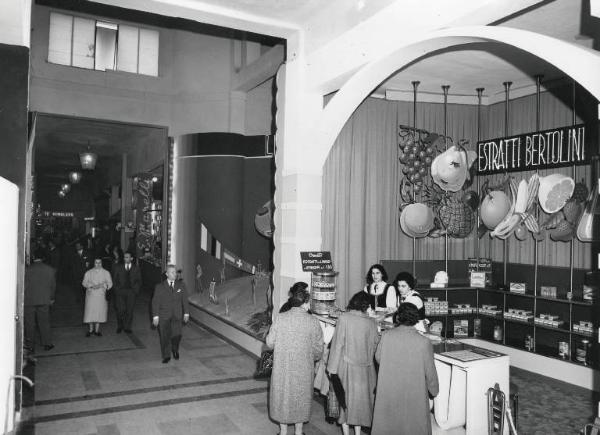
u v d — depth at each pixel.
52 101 11.66
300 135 6.46
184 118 12.70
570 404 5.81
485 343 7.62
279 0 5.71
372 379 4.50
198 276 11.97
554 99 7.29
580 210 6.70
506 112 7.68
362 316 4.52
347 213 7.49
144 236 15.16
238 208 12.16
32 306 7.79
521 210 7.41
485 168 8.02
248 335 7.84
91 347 8.23
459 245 8.51
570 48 3.42
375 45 5.11
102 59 12.49
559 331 6.87
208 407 5.50
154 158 14.15
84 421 5.06
